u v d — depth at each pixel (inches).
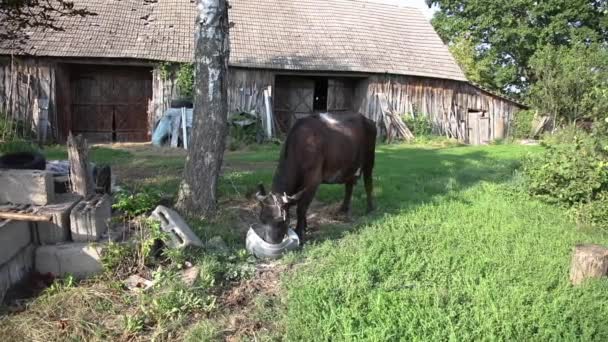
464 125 776.3
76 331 145.0
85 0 665.6
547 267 191.0
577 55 819.4
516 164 430.3
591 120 783.1
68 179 211.0
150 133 641.6
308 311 152.6
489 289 167.0
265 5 778.2
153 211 201.5
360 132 259.0
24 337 141.4
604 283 177.9
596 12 1101.1
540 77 864.9
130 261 178.2
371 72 689.0
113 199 230.4
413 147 644.1
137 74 659.4
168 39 642.8
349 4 836.6
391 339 138.0
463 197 308.3
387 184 345.4
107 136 658.2
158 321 149.2
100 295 161.0
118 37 617.0
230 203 278.8
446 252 201.2
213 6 237.5
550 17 1113.4
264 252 195.5
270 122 661.3
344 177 253.8
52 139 590.2
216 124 243.3
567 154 301.4
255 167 417.1
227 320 153.8
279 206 195.6
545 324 146.9
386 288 169.8
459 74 759.1
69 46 580.1
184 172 248.8
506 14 1149.1
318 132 230.1
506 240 222.7
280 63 659.4
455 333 139.3
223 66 243.4
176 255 179.2
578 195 284.8
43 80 583.5
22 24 228.4
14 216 161.8
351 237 222.5
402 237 219.3
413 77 726.5
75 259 176.9
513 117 815.1
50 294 163.0
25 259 172.7
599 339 140.9
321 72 679.1
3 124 537.6
